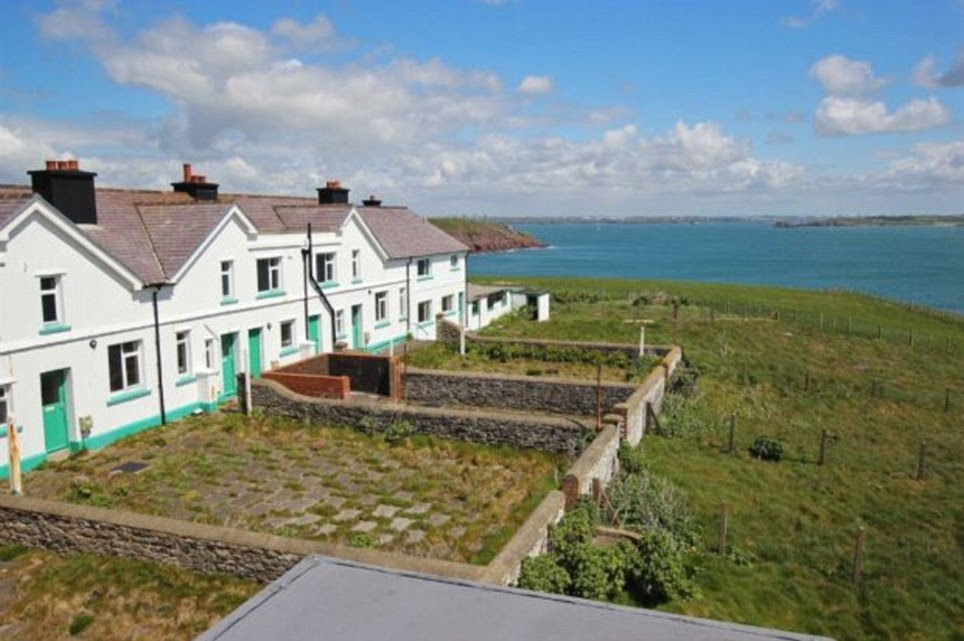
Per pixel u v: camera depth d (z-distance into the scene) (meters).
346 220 33.19
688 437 23.33
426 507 17.39
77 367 20.83
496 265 136.88
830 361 36.16
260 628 6.80
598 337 41.25
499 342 34.84
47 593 13.48
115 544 14.50
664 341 39.84
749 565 15.23
